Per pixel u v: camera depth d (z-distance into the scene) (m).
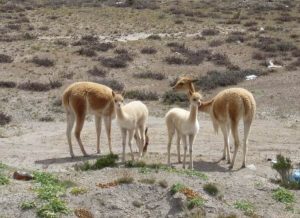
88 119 28.22
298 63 38.53
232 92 19.28
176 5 69.88
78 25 54.62
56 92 33.44
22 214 14.11
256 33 49.94
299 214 14.85
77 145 23.33
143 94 32.50
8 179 16.20
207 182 16.05
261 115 28.77
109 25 54.75
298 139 24.28
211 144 23.14
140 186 15.39
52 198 14.56
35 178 16.62
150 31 51.75
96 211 14.48
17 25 53.06
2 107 30.48
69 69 37.97
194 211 14.47
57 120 28.72
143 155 20.72
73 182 16.00
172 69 38.62
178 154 20.08
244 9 66.75
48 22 56.06
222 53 42.28
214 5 70.62
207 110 20.53
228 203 15.09
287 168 17.70
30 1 72.44
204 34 49.28
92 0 74.69
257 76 36.16
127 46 44.09
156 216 14.50
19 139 24.75
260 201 15.43
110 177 16.50
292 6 69.31
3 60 39.03
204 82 34.47
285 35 48.97
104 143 23.56
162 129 25.92
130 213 14.52
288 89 32.91
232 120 19.19
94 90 20.94
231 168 19.31
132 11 63.16
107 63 38.91
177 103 31.33
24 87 33.78
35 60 38.91
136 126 19.67
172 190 15.06
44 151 22.36
